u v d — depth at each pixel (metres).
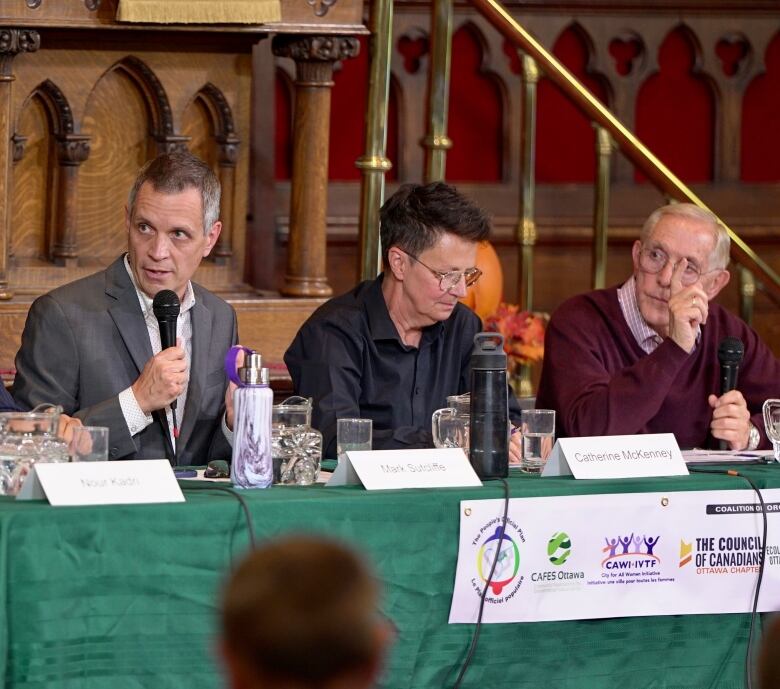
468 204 6.78
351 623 2.03
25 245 8.86
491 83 12.19
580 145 12.38
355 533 4.86
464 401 6.03
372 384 6.94
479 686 5.15
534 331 9.59
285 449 5.29
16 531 4.43
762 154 12.84
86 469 4.67
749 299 10.20
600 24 12.27
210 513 4.66
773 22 12.66
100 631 4.57
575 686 5.31
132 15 8.45
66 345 6.50
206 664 4.68
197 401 6.59
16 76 8.56
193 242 6.53
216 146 9.19
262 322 9.06
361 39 11.74
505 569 5.11
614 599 5.29
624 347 7.42
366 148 9.59
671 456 5.59
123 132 8.98
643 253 7.29
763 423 7.07
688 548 5.40
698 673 5.52
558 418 7.20
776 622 2.14
